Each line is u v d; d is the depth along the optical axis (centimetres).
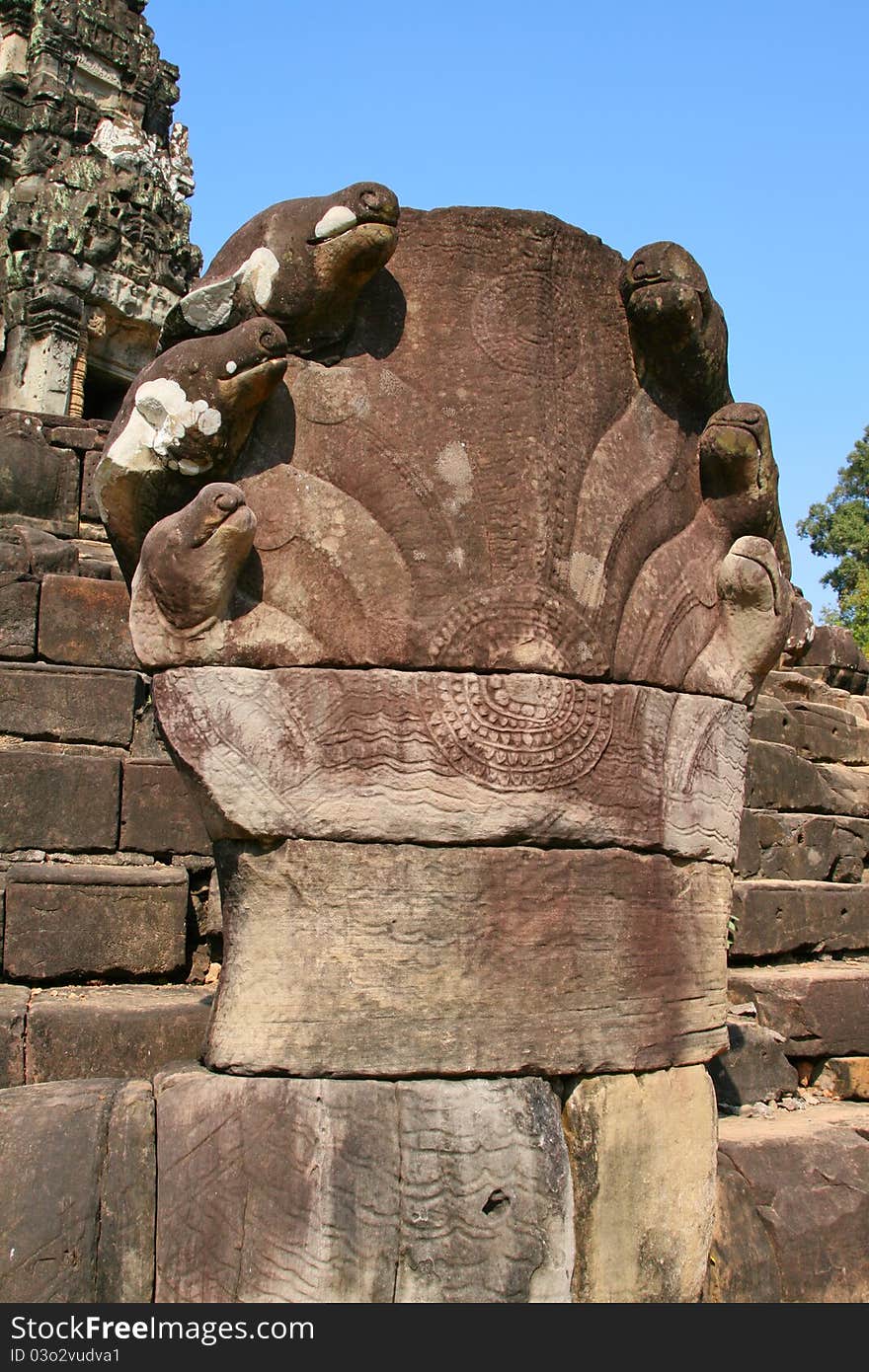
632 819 418
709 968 438
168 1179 367
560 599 407
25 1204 357
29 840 636
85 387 1953
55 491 1093
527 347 421
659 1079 417
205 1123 374
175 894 592
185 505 407
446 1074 384
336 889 387
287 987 384
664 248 433
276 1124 373
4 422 1098
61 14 1855
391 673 395
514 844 399
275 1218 367
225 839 399
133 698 713
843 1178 459
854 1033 625
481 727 396
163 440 390
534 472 411
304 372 411
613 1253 398
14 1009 480
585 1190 395
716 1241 429
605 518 422
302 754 390
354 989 383
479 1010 388
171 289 1898
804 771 855
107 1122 374
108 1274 358
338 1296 365
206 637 391
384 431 407
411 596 398
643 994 414
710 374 450
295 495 402
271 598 398
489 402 415
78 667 720
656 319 434
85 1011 482
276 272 399
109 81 1912
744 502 455
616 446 436
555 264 430
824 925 746
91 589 789
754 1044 561
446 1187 375
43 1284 352
